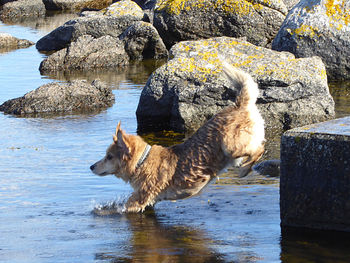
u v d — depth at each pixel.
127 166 8.26
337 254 6.39
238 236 7.00
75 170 10.15
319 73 13.28
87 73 20.89
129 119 14.05
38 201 8.55
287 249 6.54
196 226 7.41
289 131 7.14
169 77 13.41
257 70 13.21
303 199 7.06
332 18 17.78
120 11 26.14
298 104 13.01
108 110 15.07
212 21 22.73
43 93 15.48
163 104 13.41
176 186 8.04
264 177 9.57
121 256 6.42
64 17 37.69
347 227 6.94
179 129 13.01
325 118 12.97
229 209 8.02
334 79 18.03
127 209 8.16
